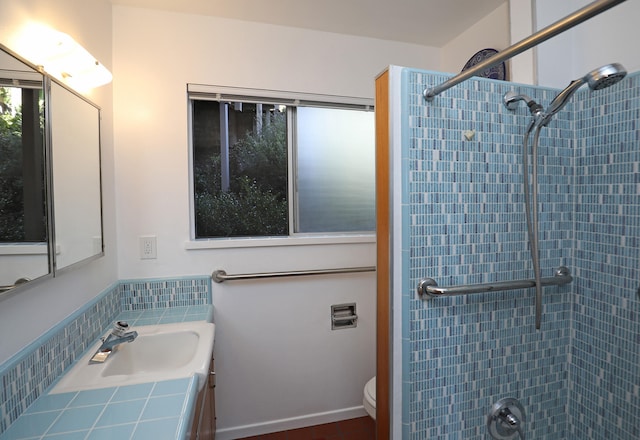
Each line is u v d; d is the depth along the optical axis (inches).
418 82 44.8
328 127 80.8
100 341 51.3
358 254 80.6
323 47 76.3
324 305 78.9
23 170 35.3
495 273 49.6
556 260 54.4
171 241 68.7
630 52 49.9
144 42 66.1
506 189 49.9
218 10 67.2
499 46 68.6
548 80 57.6
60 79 44.4
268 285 75.0
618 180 48.4
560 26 28.3
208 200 74.2
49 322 40.2
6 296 31.7
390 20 72.4
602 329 50.6
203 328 56.1
